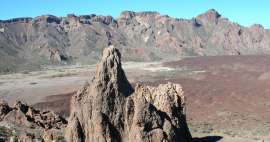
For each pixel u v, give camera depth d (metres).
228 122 69.25
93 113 31.95
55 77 157.00
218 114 79.75
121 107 32.66
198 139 41.44
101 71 32.88
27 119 39.28
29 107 42.16
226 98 100.12
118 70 33.38
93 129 31.92
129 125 32.25
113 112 32.41
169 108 35.12
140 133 31.14
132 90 35.03
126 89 33.88
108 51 33.56
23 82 141.00
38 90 117.12
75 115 33.03
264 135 53.03
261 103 92.12
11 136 34.03
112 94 32.69
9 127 36.69
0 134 34.34
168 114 34.81
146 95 35.94
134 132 31.42
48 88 120.88
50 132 33.47
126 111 32.28
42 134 34.88
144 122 31.52
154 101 35.75
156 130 31.66
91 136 32.06
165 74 157.25
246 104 91.88
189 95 105.81
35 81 143.75
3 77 165.50
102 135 31.42
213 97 101.81
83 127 32.53
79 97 33.72
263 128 61.34
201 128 60.03
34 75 170.12
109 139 31.48
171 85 37.47
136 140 31.16
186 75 152.38
